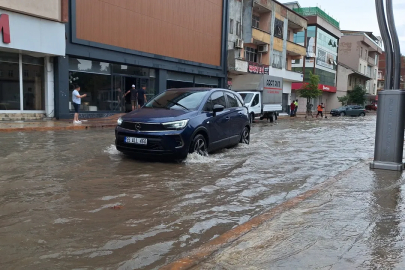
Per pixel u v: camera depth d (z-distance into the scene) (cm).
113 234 384
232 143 973
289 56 4325
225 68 3111
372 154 989
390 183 568
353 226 382
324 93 5725
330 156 942
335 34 5666
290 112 3994
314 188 545
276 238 350
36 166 698
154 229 402
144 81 2383
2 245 349
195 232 398
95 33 1966
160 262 323
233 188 586
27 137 1136
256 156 896
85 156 814
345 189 532
